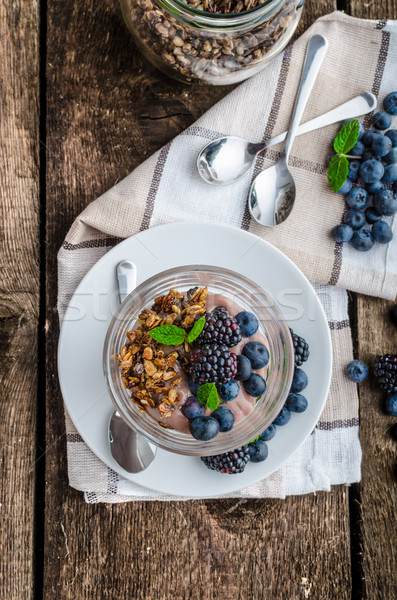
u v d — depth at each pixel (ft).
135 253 2.33
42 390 2.47
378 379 2.49
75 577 2.45
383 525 2.52
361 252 2.48
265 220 2.45
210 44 2.27
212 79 2.38
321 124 2.47
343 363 2.50
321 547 2.49
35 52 2.47
